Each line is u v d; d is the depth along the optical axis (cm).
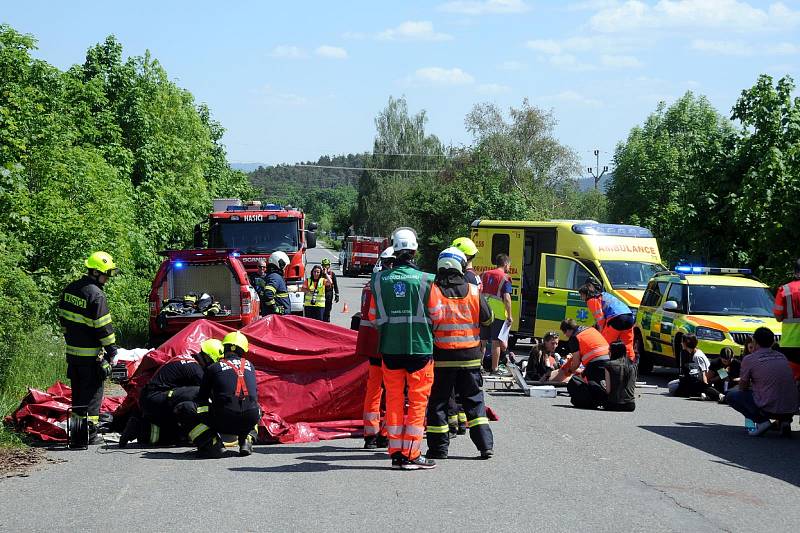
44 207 1800
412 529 645
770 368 1082
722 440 1052
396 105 10075
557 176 6341
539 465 877
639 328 1850
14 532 636
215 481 799
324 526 652
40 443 982
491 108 6353
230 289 1791
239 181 5031
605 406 1285
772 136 2194
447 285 890
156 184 2864
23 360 1283
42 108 1928
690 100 5575
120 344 1850
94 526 652
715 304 1702
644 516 688
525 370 1565
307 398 1045
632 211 3928
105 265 980
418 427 846
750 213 2108
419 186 6231
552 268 1998
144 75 3338
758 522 678
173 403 952
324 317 2488
